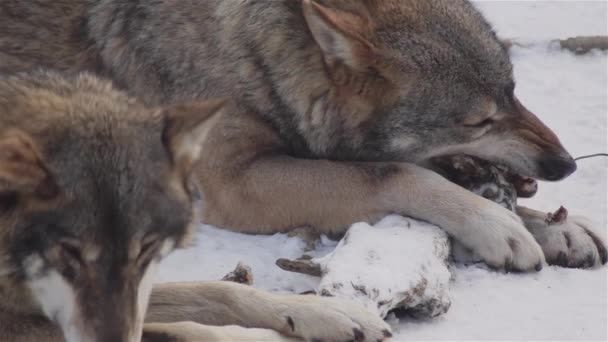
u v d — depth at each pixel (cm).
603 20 2331
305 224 1367
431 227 1291
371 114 1372
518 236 1283
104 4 1437
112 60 1429
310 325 1078
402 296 1135
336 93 1365
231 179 1377
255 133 1387
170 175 980
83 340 905
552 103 1909
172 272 1259
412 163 1405
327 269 1160
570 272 1299
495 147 1403
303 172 1361
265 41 1366
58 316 955
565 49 2155
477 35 1380
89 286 910
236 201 1379
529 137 1402
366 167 1366
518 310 1192
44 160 916
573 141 1747
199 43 1389
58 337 1007
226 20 1377
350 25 1317
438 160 1441
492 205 1314
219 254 1309
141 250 941
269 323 1088
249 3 1376
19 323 1001
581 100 1927
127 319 916
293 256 1320
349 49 1316
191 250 1310
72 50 1441
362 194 1339
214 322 1100
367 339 1076
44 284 938
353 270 1147
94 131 955
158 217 950
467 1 1461
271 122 1394
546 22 2314
